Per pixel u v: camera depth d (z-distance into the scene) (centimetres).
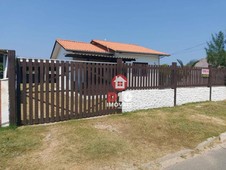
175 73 1042
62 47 1652
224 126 738
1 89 595
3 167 402
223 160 483
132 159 462
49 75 670
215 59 2752
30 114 644
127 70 864
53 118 682
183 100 1092
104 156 463
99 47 1891
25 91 632
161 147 536
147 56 1939
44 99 667
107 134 595
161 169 433
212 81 1236
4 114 603
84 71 745
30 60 634
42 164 419
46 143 514
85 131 604
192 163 464
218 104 1121
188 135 628
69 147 496
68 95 711
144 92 923
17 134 556
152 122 730
